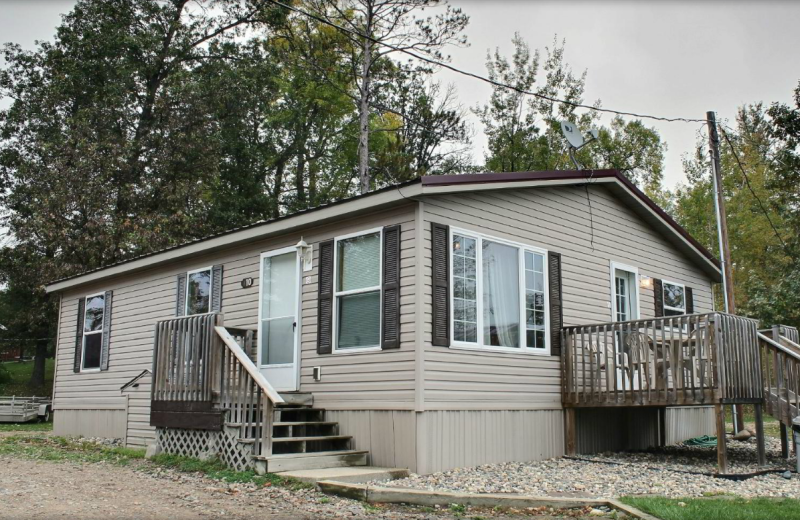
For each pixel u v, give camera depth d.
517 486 7.57
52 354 33.28
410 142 31.09
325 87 27.03
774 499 6.82
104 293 14.66
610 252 12.25
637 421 12.30
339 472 7.88
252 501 6.75
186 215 26.25
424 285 8.68
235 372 8.77
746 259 29.56
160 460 9.31
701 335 9.36
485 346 9.44
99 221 24.23
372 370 9.03
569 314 11.07
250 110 31.50
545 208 10.95
